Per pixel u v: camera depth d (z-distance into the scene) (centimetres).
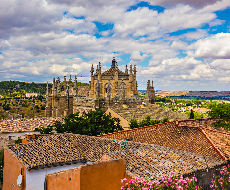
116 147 3162
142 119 5947
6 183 2909
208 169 2586
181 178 2094
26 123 6338
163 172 2323
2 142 5669
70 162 2745
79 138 3353
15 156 2661
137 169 2262
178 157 2708
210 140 3397
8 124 6153
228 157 2977
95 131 4828
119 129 5319
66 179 1928
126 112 6134
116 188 2034
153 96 8806
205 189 2409
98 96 6806
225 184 2328
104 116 5159
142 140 3784
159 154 2697
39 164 2542
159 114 6606
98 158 2884
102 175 1955
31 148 2903
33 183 2528
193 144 3491
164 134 3950
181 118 6712
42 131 5047
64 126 4884
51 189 2023
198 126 4197
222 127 4041
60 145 3086
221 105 4103
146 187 1878
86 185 1869
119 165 2062
